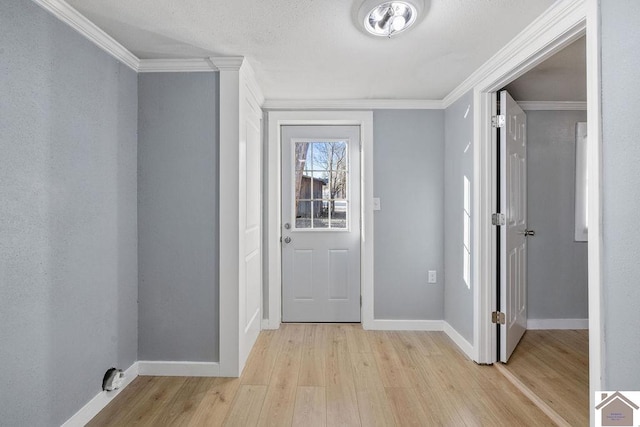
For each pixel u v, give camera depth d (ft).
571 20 5.11
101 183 6.38
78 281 5.79
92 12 5.60
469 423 5.89
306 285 10.96
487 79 7.68
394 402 6.52
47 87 5.13
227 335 7.50
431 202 10.36
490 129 8.07
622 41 4.15
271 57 7.31
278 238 10.59
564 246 10.60
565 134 10.57
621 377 4.25
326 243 10.94
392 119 10.36
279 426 5.82
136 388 7.04
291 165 10.89
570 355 8.60
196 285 7.57
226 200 7.48
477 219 8.11
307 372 7.71
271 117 10.36
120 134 6.96
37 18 4.94
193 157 7.55
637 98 3.95
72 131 5.65
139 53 7.13
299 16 5.74
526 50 6.22
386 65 7.70
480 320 8.09
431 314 10.40
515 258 8.81
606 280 4.44
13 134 4.58
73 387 5.67
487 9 5.49
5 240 4.48
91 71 6.09
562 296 10.61
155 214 7.56
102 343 6.42
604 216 4.46
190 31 6.24
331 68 7.88
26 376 4.79
